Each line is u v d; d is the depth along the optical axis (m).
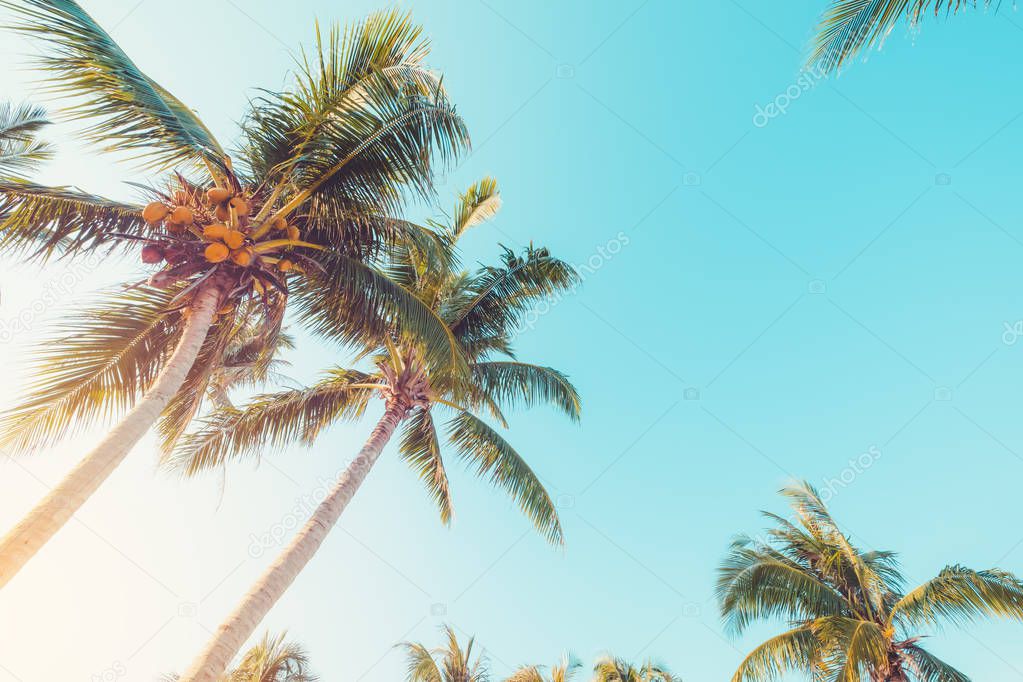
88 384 8.22
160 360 8.79
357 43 8.07
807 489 14.70
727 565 13.72
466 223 12.89
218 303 7.48
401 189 8.52
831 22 7.65
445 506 12.23
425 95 8.13
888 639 12.48
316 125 7.93
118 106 6.93
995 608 11.45
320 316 9.39
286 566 7.70
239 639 6.70
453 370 9.45
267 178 8.13
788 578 13.34
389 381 11.38
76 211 7.52
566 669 19.58
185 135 7.38
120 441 5.89
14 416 7.74
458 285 12.47
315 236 8.88
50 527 5.17
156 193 7.34
